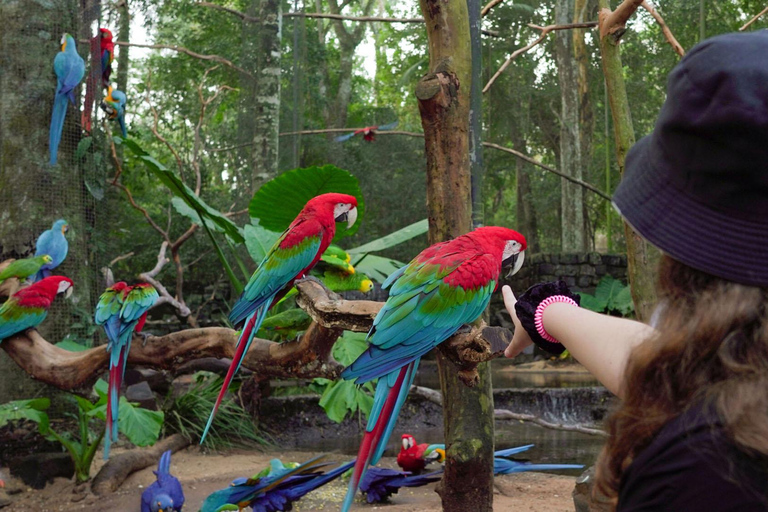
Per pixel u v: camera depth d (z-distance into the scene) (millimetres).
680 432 765
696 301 801
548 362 15391
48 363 4398
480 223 3812
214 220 6535
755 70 739
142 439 5488
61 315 6227
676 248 798
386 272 6895
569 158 21078
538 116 26062
